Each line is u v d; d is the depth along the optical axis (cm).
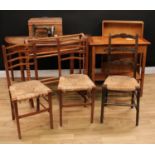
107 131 253
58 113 288
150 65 396
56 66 388
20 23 358
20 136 242
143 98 320
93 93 257
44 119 275
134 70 285
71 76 278
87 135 247
